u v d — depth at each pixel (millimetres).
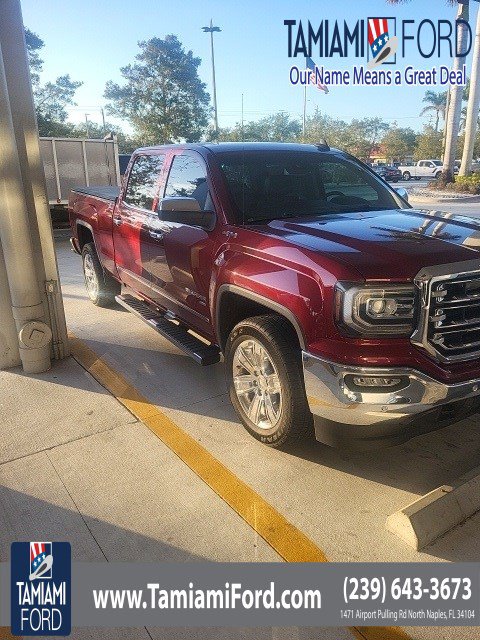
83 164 14148
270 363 3232
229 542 2645
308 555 2557
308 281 2840
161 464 3287
